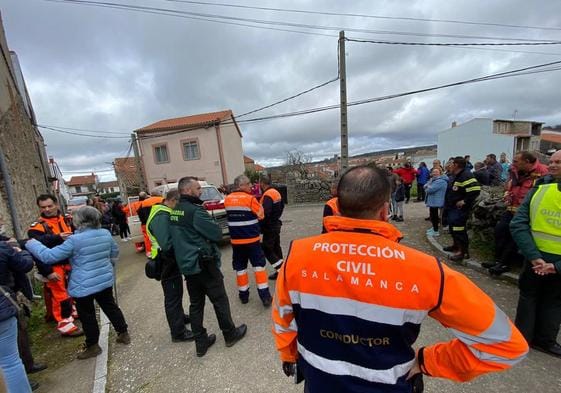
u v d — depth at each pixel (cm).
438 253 509
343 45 955
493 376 225
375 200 99
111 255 310
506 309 314
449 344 99
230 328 289
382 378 92
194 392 235
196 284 272
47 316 380
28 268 243
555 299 235
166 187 598
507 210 384
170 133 2219
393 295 89
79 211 286
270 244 450
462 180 436
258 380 241
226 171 2352
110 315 309
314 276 100
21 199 616
